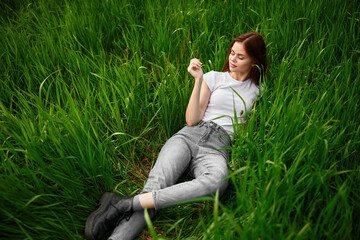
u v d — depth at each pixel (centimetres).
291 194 122
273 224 116
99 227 137
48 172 143
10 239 120
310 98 196
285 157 154
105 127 195
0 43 233
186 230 152
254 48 171
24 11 308
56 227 135
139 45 264
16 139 145
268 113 190
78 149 159
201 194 144
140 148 200
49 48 239
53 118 156
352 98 170
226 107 184
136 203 140
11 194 124
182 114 204
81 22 270
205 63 234
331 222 126
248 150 163
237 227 109
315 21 253
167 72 217
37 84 215
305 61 223
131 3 305
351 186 142
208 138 171
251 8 288
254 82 191
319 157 147
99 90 198
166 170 154
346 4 275
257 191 140
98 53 253
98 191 162
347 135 160
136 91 209
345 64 198
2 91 196
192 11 278
